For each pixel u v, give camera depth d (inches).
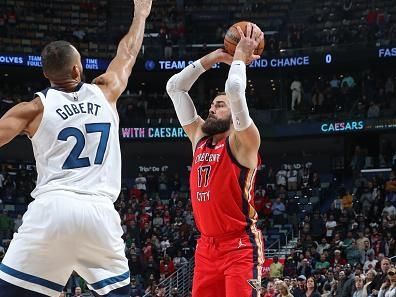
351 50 1326.3
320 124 1328.7
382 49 1314.0
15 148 1392.7
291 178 1270.9
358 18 1409.9
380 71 1389.0
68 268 196.2
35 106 199.5
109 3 1531.7
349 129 1310.3
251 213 249.9
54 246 192.1
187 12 1530.5
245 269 244.4
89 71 1395.2
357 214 1123.3
